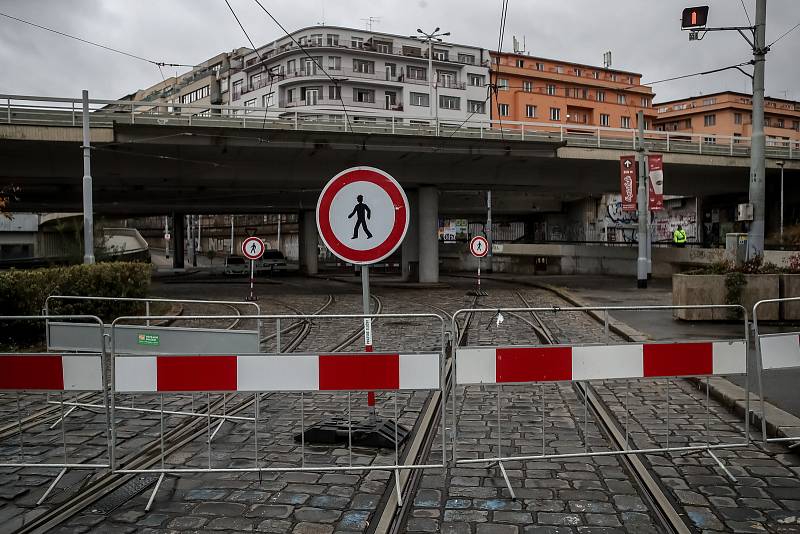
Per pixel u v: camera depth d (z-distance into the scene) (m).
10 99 22.53
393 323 15.29
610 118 85.75
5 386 5.20
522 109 80.94
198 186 31.89
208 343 6.48
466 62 79.50
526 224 66.88
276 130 24.50
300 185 31.80
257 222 85.62
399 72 75.75
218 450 5.67
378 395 7.85
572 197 55.00
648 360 5.32
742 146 33.25
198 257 86.94
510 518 4.19
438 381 4.95
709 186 37.84
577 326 14.30
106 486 4.82
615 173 32.91
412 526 4.08
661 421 6.52
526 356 5.13
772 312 13.98
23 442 5.95
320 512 4.30
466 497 4.56
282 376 4.96
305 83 72.50
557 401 7.46
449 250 56.06
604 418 6.53
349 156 27.83
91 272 13.73
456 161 29.69
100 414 7.03
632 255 38.66
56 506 4.43
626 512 4.27
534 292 26.48
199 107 24.12
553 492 4.64
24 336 11.55
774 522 4.09
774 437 5.79
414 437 5.96
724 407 7.04
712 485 4.73
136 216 62.94
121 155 25.97
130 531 4.02
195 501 4.51
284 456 5.47
